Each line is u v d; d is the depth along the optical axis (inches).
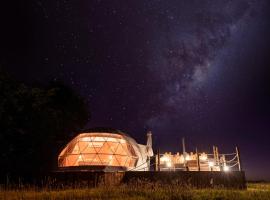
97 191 428.8
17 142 684.1
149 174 576.1
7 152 652.7
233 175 568.7
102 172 562.9
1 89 647.1
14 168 681.0
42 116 748.6
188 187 512.7
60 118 867.4
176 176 570.9
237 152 630.5
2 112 631.8
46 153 772.0
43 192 429.4
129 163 774.5
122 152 777.6
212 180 563.2
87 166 640.4
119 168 663.8
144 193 414.9
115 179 566.9
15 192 433.7
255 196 396.8
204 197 389.7
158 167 649.6
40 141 740.0
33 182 590.2
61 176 573.6
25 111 692.7
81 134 781.3
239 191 469.1
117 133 800.3
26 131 687.7
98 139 772.6
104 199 366.0
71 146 765.3
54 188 541.3
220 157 741.9
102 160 737.6
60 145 844.0
